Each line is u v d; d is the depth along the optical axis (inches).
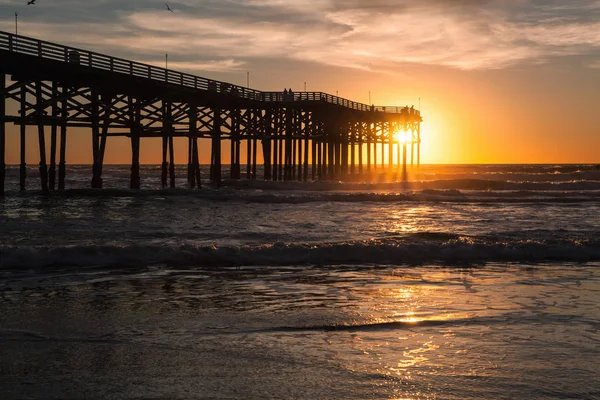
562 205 1298.0
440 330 311.4
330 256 559.8
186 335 300.0
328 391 226.5
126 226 826.2
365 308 362.3
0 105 1194.6
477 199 1430.9
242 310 357.1
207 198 1375.5
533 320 332.2
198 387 229.3
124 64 1330.0
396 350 276.4
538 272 499.5
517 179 2687.0
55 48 1165.7
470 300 386.3
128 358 262.8
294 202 1339.8
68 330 306.3
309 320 331.9
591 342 290.4
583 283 449.1
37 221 874.1
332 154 2364.7
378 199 1405.0
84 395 221.0
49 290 410.0
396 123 2950.3
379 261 553.3
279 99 2105.1
